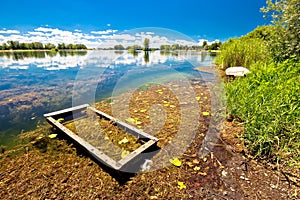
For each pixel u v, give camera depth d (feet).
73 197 4.98
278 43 13.61
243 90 9.94
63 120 9.68
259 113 7.27
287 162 6.09
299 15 11.75
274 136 6.50
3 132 8.50
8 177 5.64
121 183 5.45
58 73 24.56
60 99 13.82
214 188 5.28
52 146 7.31
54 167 6.09
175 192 5.17
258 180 5.52
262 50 17.39
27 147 7.23
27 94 15.20
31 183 5.42
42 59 42.70
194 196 5.04
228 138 7.57
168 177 5.70
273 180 5.50
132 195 5.07
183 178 5.66
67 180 5.55
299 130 6.59
